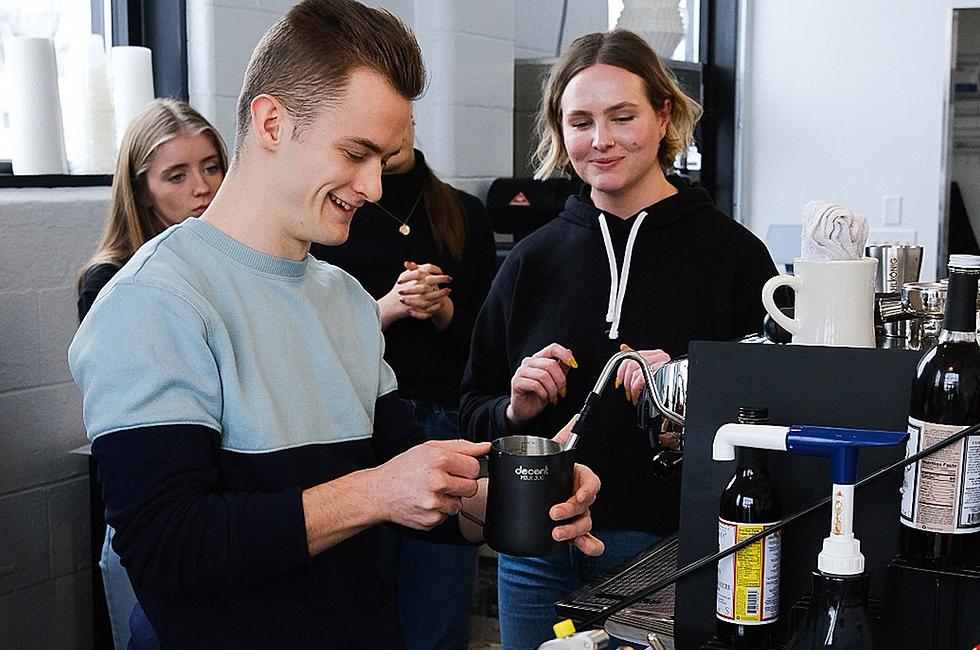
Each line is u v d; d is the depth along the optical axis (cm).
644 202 187
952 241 446
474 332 203
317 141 116
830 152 475
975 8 432
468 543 142
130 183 226
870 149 467
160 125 225
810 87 476
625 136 182
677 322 182
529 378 174
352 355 133
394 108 117
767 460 110
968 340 100
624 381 167
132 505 109
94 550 251
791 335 127
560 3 412
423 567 235
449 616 237
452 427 256
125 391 110
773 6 480
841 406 108
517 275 195
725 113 495
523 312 194
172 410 110
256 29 287
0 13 259
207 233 121
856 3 462
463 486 116
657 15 422
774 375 111
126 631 219
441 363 256
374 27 117
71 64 270
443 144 339
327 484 116
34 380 245
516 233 343
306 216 120
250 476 117
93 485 248
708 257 184
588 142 184
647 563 132
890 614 101
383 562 234
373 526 126
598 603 119
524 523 120
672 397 125
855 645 92
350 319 135
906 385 106
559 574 178
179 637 119
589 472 130
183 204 227
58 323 249
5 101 261
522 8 391
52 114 257
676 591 113
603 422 179
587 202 194
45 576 251
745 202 494
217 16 276
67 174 261
